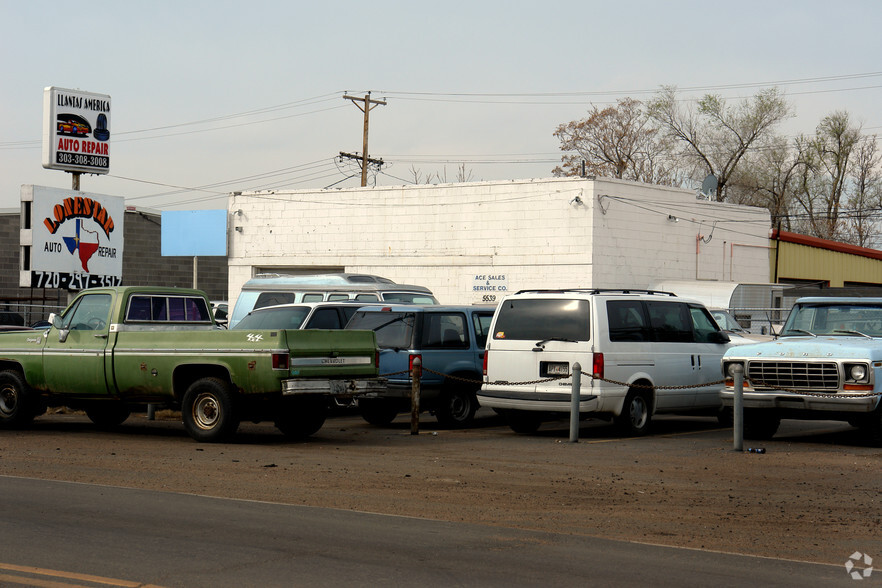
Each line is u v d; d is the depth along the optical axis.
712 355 17.69
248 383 14.60
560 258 36.06
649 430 16.86
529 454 14.06
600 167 67.62
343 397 15.23
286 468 12.51
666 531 9.07
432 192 39.00
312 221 41.94
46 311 49.25
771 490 11.24
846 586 7.26
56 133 28.66
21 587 6.85
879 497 10.85
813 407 14.88
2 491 10.68
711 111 67.56
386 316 17.72
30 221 27.83
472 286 38.03
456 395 17.80
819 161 70.50
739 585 7.22
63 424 18.12
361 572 7.36
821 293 24.72
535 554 8.06
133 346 15.59
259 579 7.12
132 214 51.38
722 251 41.12
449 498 10.56
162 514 9.46
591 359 15.62
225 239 43.81
